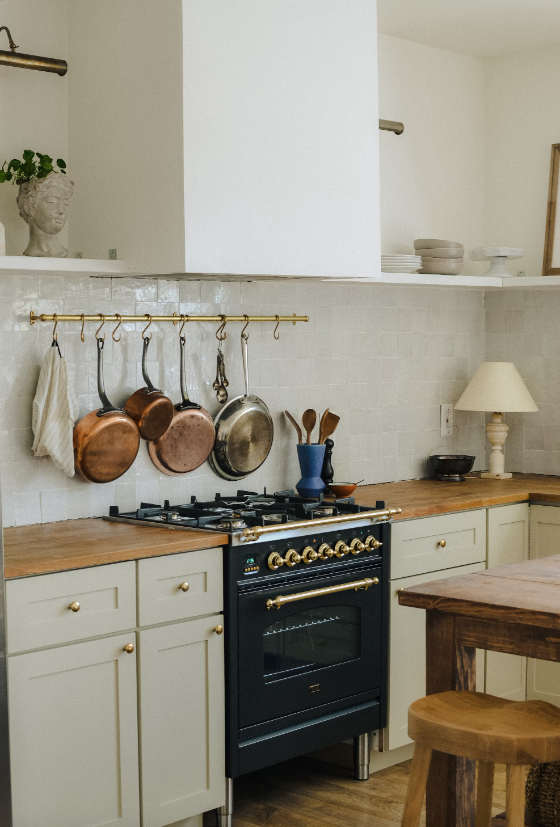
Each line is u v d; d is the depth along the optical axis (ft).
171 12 10.37
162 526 11.12
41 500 11.41
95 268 10.75
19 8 11.28
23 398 11.21
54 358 11.10
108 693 9.74
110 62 11.16
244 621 10.75
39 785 9.24
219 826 10.90
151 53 10.66
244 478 13.51
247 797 11.96
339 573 11.75
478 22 14.48
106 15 11.18
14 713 9.02
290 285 13.94
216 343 13.07
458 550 13.32
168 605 10.17
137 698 9.98
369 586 12.05
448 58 16.06
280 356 13.88
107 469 11.60
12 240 11.18
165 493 12.59
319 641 11.64
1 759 8.81
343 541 11.72
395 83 15.25
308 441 13.75
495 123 16.55
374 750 12.62
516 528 14.16
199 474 12.98
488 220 16.69
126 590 9.83
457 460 15.49
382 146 15.12
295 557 11.06
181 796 10.34
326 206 11.75
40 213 10.61
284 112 11.26
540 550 14.28
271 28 11.09
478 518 13.56
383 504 12.23
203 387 12.94
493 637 8.39
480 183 16.67
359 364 14.96
